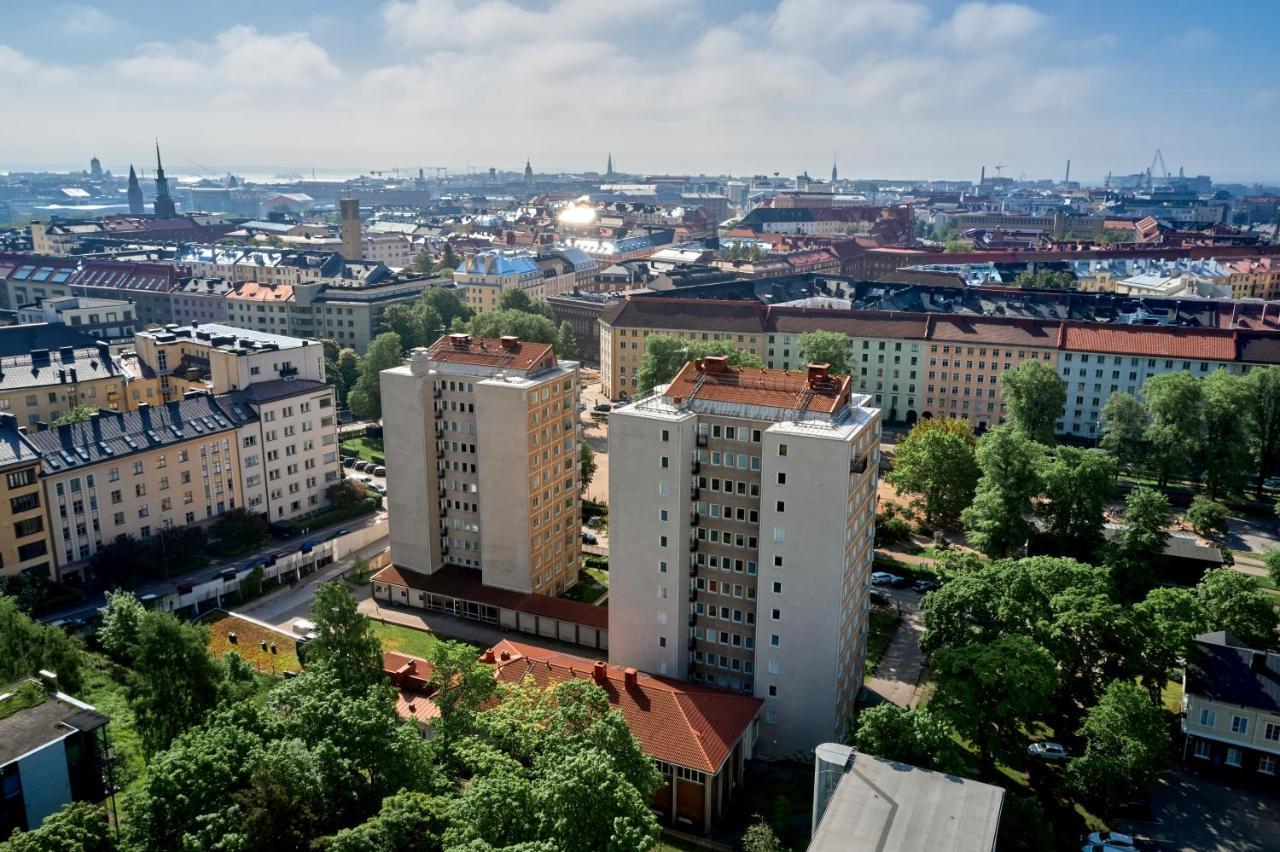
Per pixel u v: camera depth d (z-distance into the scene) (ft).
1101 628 390.01
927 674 467.93
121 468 566.77
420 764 302.45
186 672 349.82
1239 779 386.52
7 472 513.86
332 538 643.45
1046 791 378.32
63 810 260.83
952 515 644.69
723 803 371.56
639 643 436.76
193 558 589.32
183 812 269.03
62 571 543.39
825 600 387.55
